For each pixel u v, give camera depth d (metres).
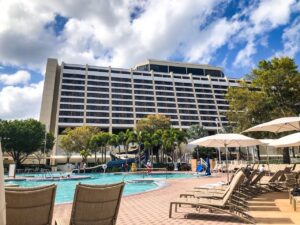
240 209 6.91
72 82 107.06
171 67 133.38
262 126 11.45
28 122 60.69
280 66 29.47
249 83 33.47
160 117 65.19
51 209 3.37
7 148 56.88
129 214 7.66
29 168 50.91
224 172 31.23
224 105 123.56
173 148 53.72
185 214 7.52
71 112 101.94
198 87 124.00
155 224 6.39
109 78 112.81
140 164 45.75
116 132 105.62
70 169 49.84
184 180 21.48
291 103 29.02
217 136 11.75
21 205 3.10
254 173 11.12
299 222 6.41
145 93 114.69
